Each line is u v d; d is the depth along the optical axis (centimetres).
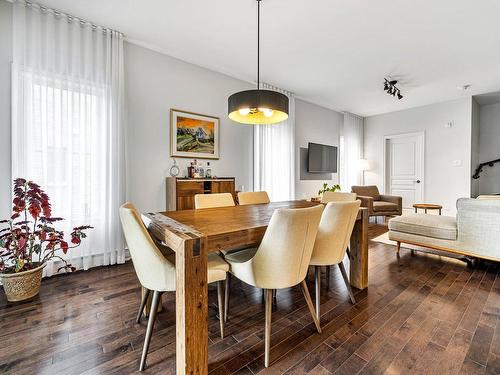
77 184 265
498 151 548
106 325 169
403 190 616
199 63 364
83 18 264
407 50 326
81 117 266
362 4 238
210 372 129
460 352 142
